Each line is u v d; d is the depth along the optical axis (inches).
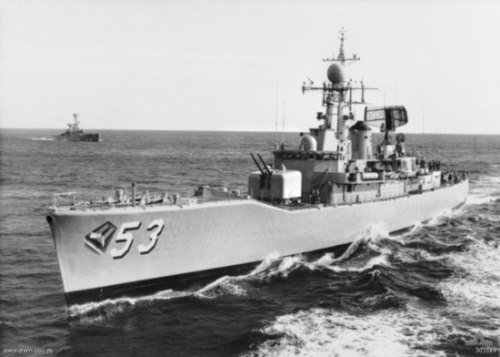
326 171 1033.5
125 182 2340.1
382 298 765.9
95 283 710.5
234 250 844.0
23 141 6510.8
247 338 634.2
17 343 633.0
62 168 2992.1
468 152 5462.6
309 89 1106.7
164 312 722.2
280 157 1091.3
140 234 727.7
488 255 1038.4
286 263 923.4
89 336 650.8
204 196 876.0
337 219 999.0
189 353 605.9
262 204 852.0
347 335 639.8
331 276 884.6
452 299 768.9
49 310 741.9
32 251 1063.0
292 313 716.0
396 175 1245.1
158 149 5467.5
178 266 784.9
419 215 1317.7
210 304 753.6
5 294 803.4
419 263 968.3
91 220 679.1
